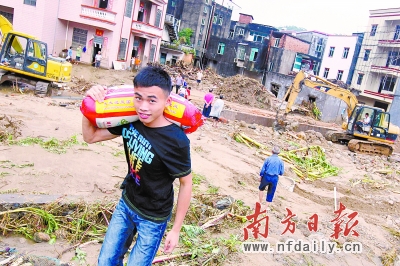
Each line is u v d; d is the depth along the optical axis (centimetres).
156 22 3466
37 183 624
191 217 661
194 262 527
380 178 1541
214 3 4678
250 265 568
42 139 903
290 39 4416
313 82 2269
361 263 712
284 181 1228
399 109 3366
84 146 909
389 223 1038
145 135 280
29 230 509
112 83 2489
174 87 2638
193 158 1155
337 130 2484
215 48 4634
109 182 698
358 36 4184
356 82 4181
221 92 3064
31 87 1716
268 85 4116
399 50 3728
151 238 300
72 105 1538
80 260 473
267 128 2162
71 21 2852
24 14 2667
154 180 288
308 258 655
